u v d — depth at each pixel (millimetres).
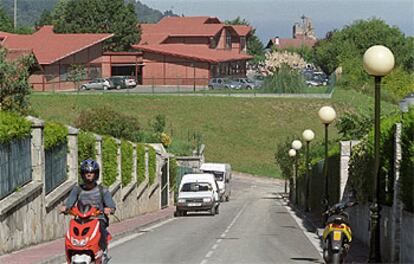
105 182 55562
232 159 151250
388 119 33438
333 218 27484
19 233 32812
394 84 135500
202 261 32438
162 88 187125
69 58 173500
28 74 56812
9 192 32438
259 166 150000
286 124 164125
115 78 179625
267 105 170875
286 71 181000
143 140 111500
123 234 46000
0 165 31031
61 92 165000
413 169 27062
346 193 46094
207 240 43594
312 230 52312
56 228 40344
